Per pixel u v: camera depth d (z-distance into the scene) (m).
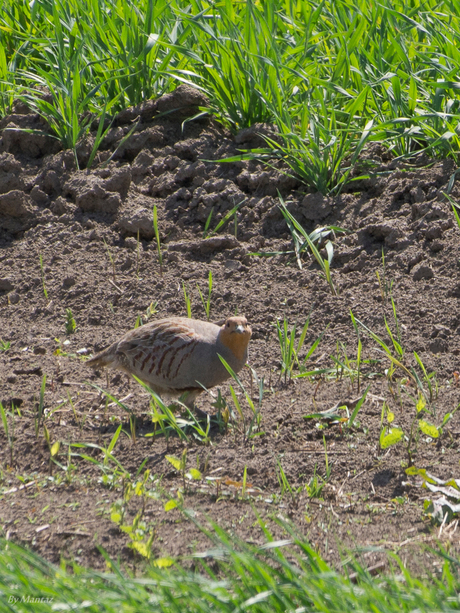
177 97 14.26
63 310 11.70
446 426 8.27
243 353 8.54
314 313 10.92
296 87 13.85
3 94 15.39
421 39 14.56
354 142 13.30
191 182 13.62
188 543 6.49
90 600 5.02
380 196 12.51
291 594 5.16
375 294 10.98
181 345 8.45
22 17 16.80
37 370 10.09
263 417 8.77
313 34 14.72
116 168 13.76
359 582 5.41
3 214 13.61
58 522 6.88
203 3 14.83
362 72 13.55
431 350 9.84
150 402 9.03
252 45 13.62
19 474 7.84
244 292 11.51
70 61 14.45
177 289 11.70
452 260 11.01
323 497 7.26
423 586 5.04
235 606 4.97
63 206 13.42
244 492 7.26
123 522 6.68
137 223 12.77
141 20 14.86
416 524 6.73
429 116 11.80
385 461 7.76
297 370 9.90
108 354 9.20
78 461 8.00
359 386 9.32
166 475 7.70
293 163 12.97
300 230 11.37
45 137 14.52
